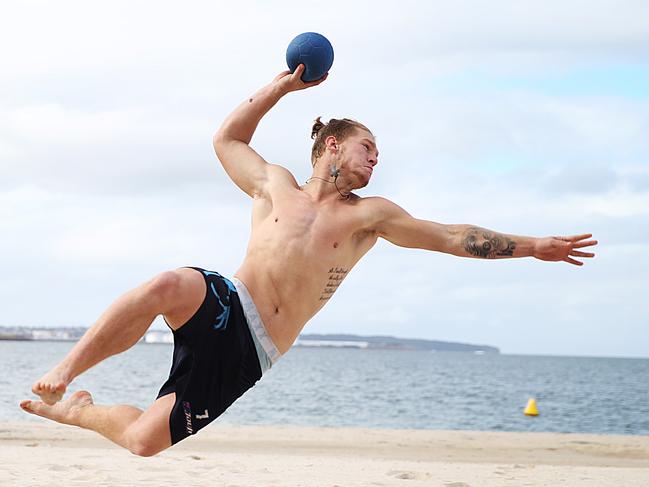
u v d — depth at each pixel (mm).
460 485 7113
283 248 4355
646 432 23562
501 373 86938
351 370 82250
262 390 41000
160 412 4215
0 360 75125
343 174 4562
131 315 3887
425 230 4590
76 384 40219
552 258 4613
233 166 4797
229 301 4215
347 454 10930
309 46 4668
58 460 8227
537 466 9297
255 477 7258
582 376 83188
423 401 35688
